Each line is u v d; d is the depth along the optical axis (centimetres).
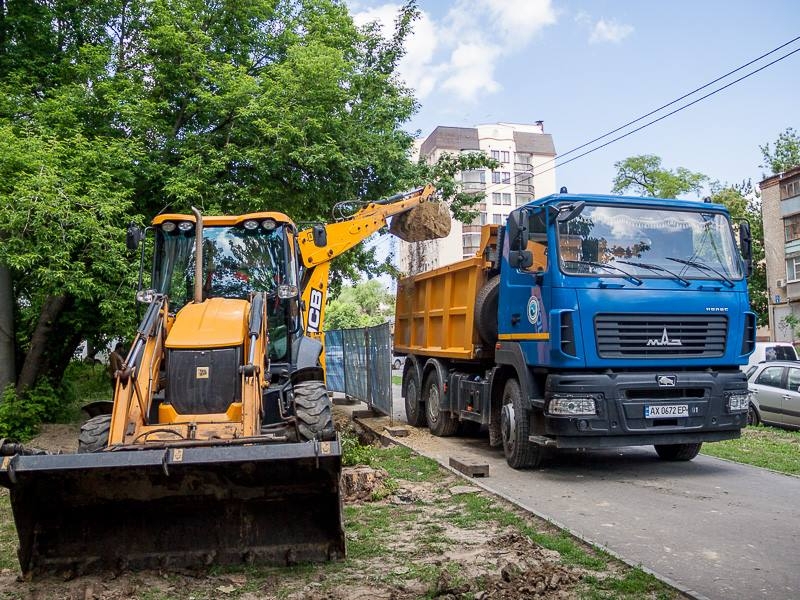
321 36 1847
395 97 1941
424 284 1439
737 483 910
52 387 1559
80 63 1509
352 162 1667
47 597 514
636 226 958
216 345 655
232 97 1527
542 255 941
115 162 1347
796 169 3741
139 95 1504
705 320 942
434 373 1369
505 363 1025
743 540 649
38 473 514
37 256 1171
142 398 631
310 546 579
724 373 944
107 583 536
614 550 619
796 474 971
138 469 527
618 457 1110
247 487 553
